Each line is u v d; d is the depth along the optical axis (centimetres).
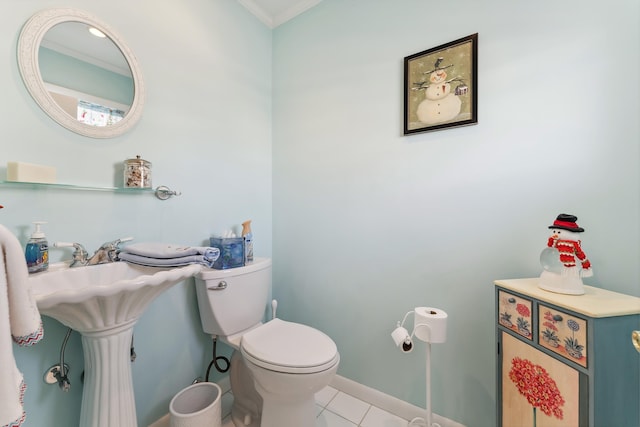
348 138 148
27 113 85
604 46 89
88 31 99
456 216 117
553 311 72
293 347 107
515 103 104
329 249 156
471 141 113
